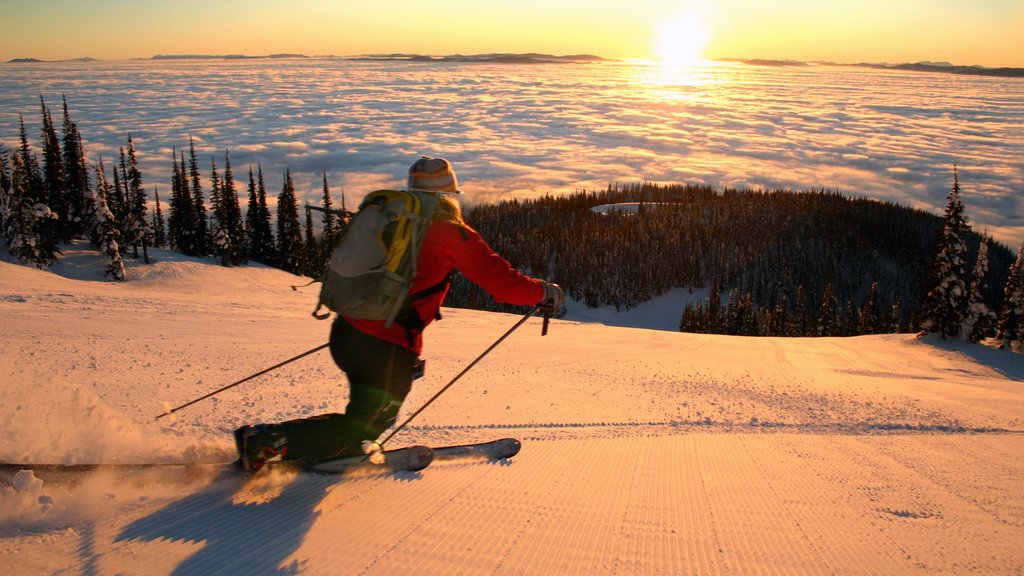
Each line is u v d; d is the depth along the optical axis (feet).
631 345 70.54
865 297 435.12
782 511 11.87
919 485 14.57
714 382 39.55
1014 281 130.00
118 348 31.24
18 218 146.20
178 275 157.17
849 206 564.71
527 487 11.80
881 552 9.81
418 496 10.34
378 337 8.87
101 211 147.23
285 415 17.81
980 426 26.45
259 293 141.59
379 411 9.22
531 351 51.83
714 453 17.47
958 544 10.37
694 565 8.80
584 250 471.21
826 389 40.14
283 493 9.52
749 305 305.73
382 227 8.50
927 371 81.10
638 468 14.83
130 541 7.38
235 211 192.75
